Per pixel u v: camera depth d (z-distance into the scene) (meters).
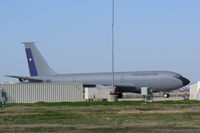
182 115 42.00
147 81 105.44
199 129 29.31
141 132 27.56
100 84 111.88
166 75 103.81
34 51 123.06
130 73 108.50
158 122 35.31
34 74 122.88
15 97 79.75
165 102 66.25
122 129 29.58
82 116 42.44
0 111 50.03
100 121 37.03
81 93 83.81
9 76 113.12
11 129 30.70
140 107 54.34
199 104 59.72
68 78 116.00
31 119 39.75
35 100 80.94
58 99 82.38
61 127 31.78
